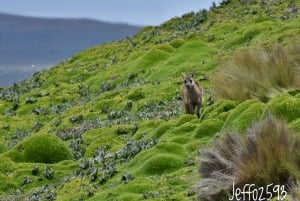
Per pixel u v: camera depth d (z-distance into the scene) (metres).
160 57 74.25
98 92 70.69
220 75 35.22
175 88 55.75
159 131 36.69
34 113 66.62
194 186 21.05
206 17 92.50
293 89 30.27
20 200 31.94
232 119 30.34
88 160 35.69
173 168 28.62
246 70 33.69
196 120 35.31
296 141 19.88
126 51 89.19
